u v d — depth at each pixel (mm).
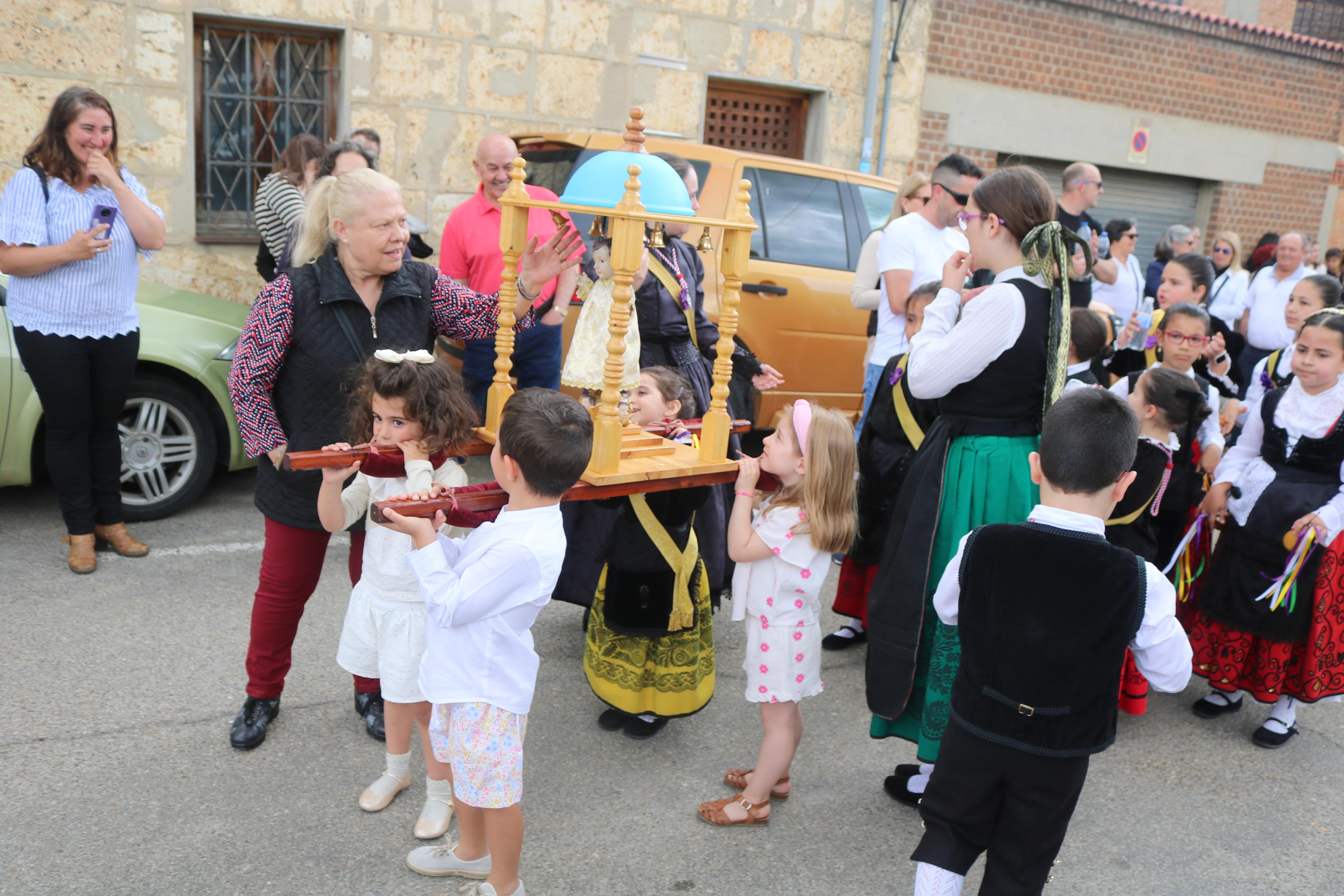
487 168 4641
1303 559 3414
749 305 5832
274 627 3043
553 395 2236
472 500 2240
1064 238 2654
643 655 3090
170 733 3127
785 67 8445
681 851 2758
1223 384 4555
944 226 4598
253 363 2803
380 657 2693
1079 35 9961
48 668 3445
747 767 3201
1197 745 3596
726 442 2715
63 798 2770
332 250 2854
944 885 2102
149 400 4668
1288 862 2920
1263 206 11820
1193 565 3818
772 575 2779
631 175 2318
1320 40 11914
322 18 6668
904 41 8883
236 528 4824
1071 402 2135
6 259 3828
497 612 2217
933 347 2693
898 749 3373
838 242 6215
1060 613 2035
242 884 2490
